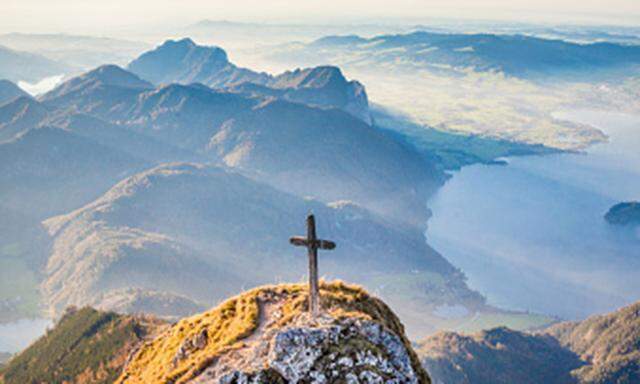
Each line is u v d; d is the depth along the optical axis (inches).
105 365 5482.3
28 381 6515.8
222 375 1232.2
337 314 1409.9
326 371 1209.4
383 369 1232.8
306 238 1423.5
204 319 1742.1
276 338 1280.8
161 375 1606.8
